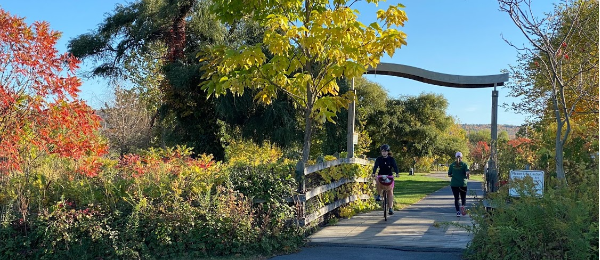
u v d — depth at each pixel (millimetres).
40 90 7734
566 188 6547
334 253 7789
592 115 11320
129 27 27812
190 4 23625
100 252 7371
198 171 8523
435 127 52875
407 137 51000
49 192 7977
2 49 7652
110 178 8297
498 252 6266
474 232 6824
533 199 6398
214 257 7645
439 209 12977
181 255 7598
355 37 8422
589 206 6008
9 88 7684
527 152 11539
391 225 9992
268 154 18688
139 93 30578
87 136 8328
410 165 52031
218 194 8242
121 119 34438
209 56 8984
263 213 8398
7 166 7684
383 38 8445
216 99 21734
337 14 8039
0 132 7562
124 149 33500
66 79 7895
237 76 8500
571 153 9742
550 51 7973
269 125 22109
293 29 8102
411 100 52781
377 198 12203
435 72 13109
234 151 21844
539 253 5855
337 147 24547
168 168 8727
